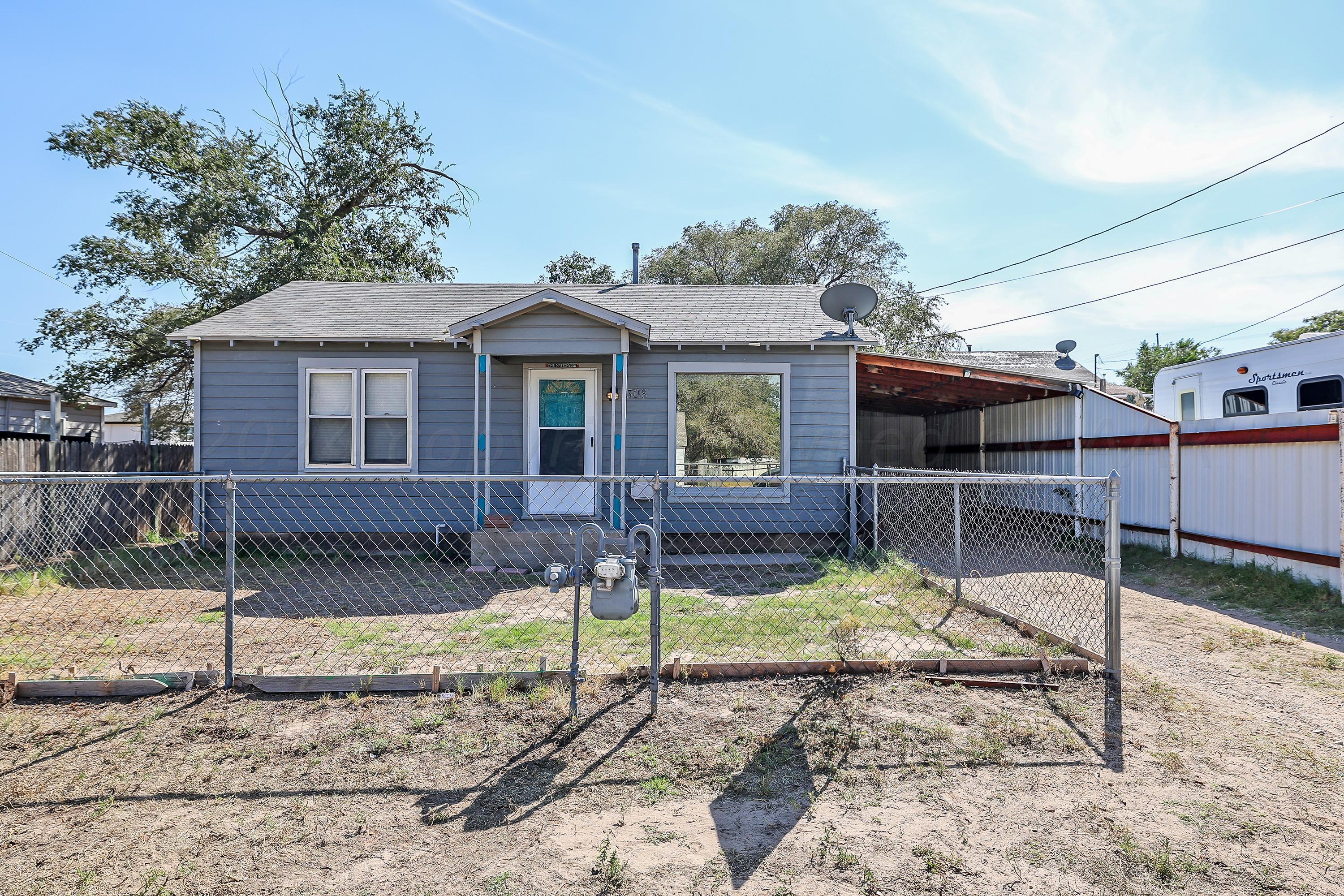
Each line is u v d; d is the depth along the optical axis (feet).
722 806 11.03
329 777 11.93
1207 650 18.85
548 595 26.11
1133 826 10.41
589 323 32.24
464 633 20.47
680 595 25.26
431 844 10.03
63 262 72.18
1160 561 30.12
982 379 38.06
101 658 18.02
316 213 78.33
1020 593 25.38
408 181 88.58
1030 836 10.19
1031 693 15.30
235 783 11.75
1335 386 31.19
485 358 32.35
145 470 42.70
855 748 12.80
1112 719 14.07
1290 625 21.34
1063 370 52.34
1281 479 25.36
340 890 9.05
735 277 106.11
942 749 12.78
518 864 9.56
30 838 10.19
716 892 8.95
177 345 73.51
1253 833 10.23
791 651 18.17
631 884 9.10
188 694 15.20
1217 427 28.60
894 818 10.66
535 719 13.99
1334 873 9.32
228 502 15.62
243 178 76.13
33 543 31.68
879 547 34.35
